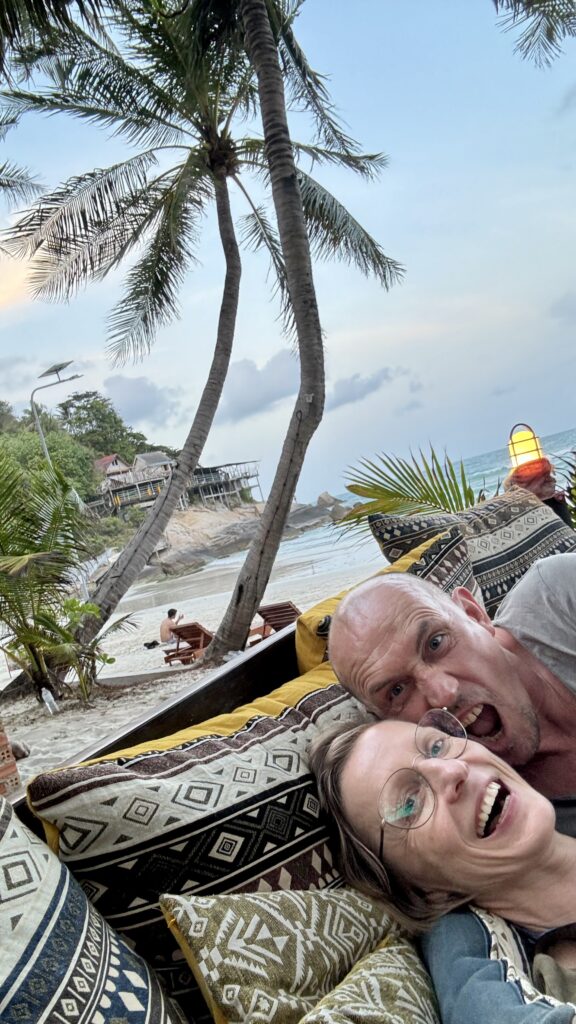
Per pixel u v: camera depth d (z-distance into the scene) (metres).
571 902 1.16
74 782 1.16
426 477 4.36
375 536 2.58
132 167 13.62
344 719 1.67
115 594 11.48
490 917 1.15
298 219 8.32
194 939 1.02
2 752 6.23
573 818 1.37
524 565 2.57
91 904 1.07
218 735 1.49
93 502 73.06
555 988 1.01
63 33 10.22
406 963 1.11
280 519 9.54
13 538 9.17
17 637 9.81
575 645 1.56
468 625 1.60
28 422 75.50
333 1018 0.88
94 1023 0.84
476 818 1.16
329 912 1.19
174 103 12.31
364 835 1.25
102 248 14.18
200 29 8.95
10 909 0.90
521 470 3.48
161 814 1.19
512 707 1.51
